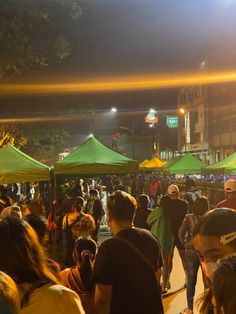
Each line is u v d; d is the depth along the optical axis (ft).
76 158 40.75
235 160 57.47
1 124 82.89
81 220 24.45
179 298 29.12
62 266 31.73
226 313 5.12
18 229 9.11
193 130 197.06
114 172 40.60
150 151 274.77
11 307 7.21
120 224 13.92
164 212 30.53
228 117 149.89
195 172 82.64
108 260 13.09
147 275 13.10
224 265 5.27
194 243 7.65
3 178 37.40
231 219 7.36
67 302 8.87
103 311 13.09
